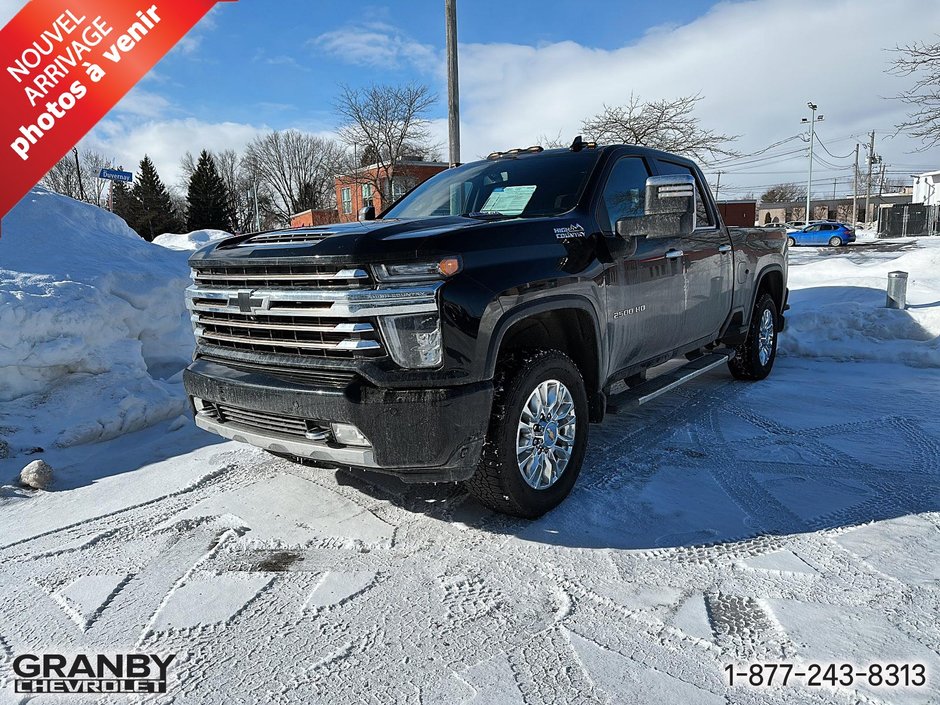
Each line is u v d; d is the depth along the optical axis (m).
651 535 2.90
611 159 3.77
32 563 2.80
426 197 4.20
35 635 2.30
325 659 2.13
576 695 1.92
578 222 3.30
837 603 2.35
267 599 2.49
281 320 2.75
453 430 2.55
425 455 2.54
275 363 2.76
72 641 2.27
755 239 5.32
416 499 3.33
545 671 2.03
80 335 4.66
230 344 3.06
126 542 2.97
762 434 4.22
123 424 4.45
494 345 2.66
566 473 3.17
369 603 2.44
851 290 9.01
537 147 4.31
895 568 2.57
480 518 3.10
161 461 3.96
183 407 4.89
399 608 2.40
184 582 2.63
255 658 2.15
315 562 2.75
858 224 59.62
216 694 1.98
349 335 2.55
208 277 3.04
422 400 2.50
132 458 4.04
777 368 6.26
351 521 3.11
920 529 2.88
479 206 3.75
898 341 6.50
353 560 2.76
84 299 4.82
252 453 4.06
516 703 1.90
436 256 2.53
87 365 4.68
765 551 2.73
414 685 1.99
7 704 1.94
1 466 3.84
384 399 2.50
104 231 6.88
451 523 3.06
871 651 2.08
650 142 18.70
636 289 3.64
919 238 32.44
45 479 3.62
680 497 3.28
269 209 66.44
